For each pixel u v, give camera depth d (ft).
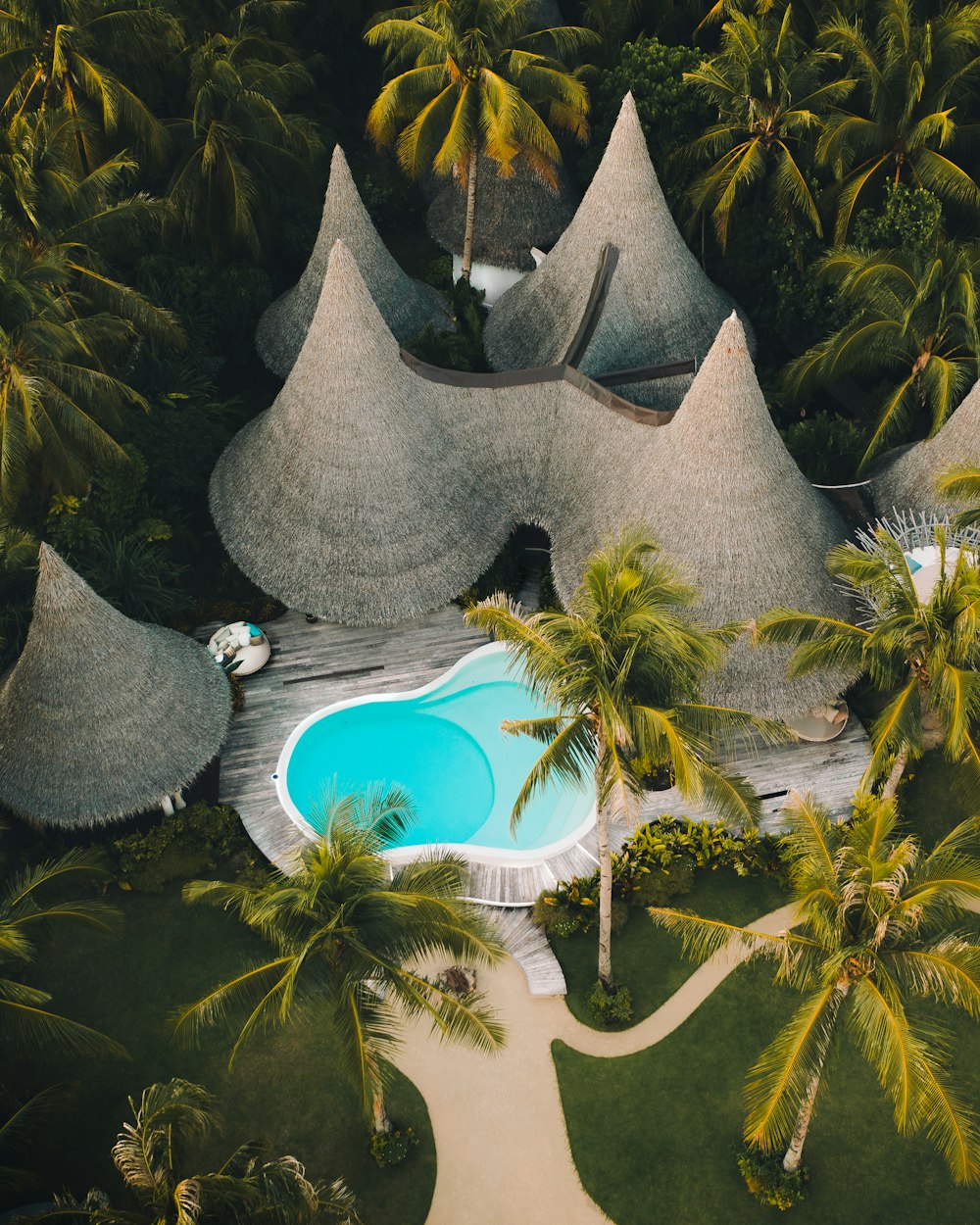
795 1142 79.51
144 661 96.94
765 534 99.96
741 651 100.12
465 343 127.65
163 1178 63.57
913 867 68.28
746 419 96.63
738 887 96.94
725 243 132.57
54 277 103.09
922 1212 81.15
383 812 75.61
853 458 122.62
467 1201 82.17
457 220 144.25
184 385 125.49
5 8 123.75
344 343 102.68
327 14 153.89
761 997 91.15
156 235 134.31
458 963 92.84
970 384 116.26
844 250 121.29
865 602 104.37
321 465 106.83
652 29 154.30
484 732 106.93
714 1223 81.15
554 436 111.24
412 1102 86.33
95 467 113.39
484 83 120.26
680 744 70.38
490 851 97.86
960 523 94.22
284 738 106.52
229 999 68.54
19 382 98.73
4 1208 81.30
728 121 131.03
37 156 108.27
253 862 98.12
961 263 110.63
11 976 92.38
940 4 139.64
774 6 142.72
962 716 76.74
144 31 125.29
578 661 73.61
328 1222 80.74
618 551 75.72
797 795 72.90
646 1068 87.81
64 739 94.48
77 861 82.89
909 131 126.11
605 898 84.53
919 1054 64.03
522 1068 87.97
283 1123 85.35
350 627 114.83
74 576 91.97
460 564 110.01
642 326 121.08
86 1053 78.79
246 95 127.03
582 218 122.11
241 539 111.96
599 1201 82.17
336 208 124.26
